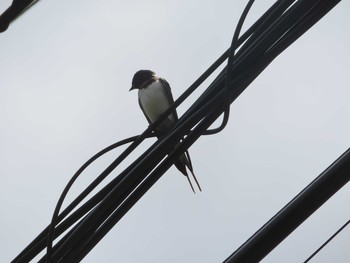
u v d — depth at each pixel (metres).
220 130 3.62
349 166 3.22
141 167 3.67
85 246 3.71
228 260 3.28
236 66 3.66
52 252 3.71
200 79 3.82
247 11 3.53
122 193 3.68
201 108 3.63
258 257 3.24
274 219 3.26
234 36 3.55
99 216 3.68
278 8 3.56
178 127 3.62
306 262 4.14
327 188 3.22
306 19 3.47
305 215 3.22
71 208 3.87
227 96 3.53
